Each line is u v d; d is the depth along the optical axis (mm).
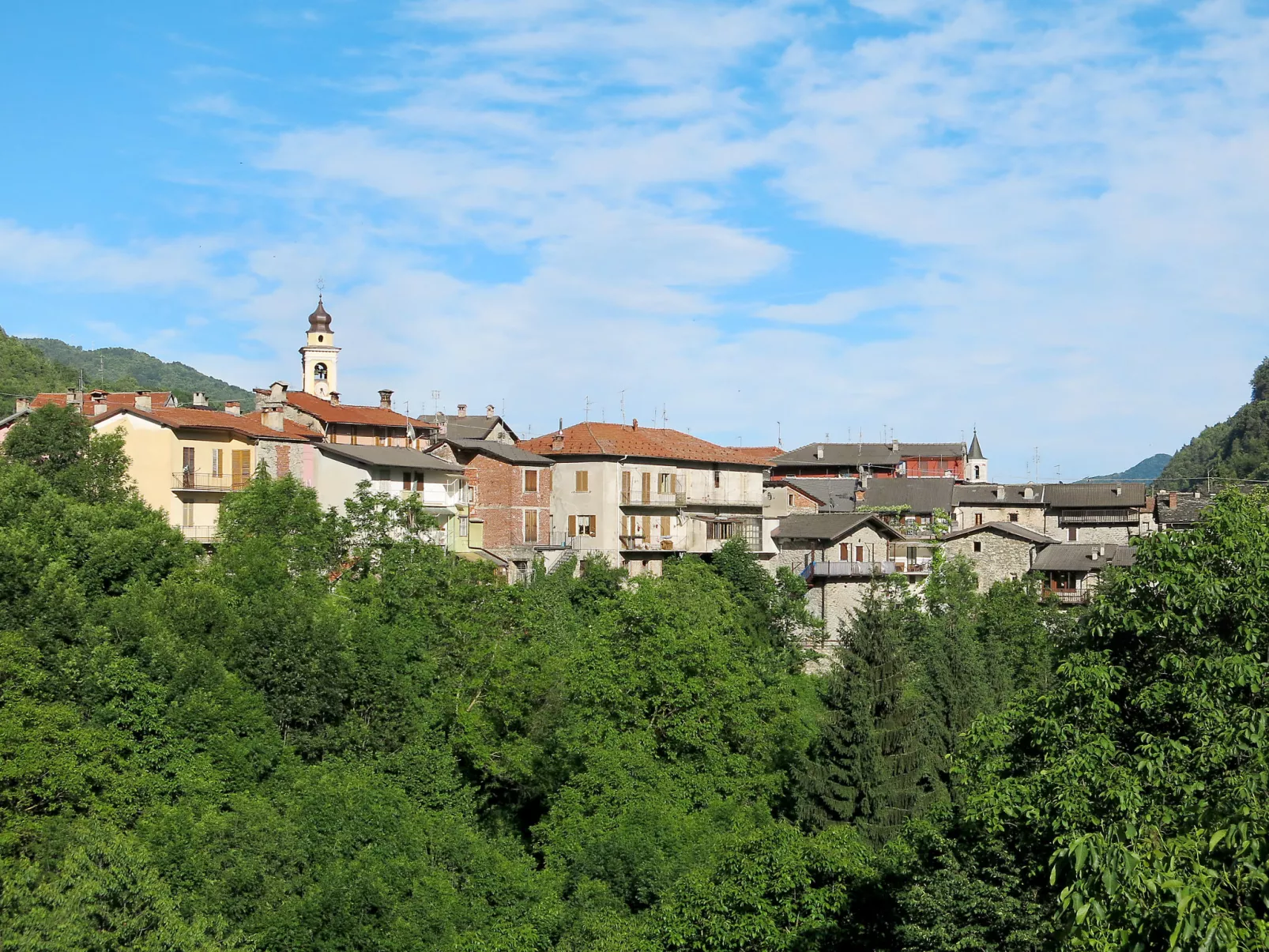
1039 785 23312
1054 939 17172
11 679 32156
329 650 40156
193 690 36062
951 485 105062
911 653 61500
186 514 58719
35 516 41438
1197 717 21719
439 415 100250
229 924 28969
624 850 35188
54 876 26016
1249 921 14391
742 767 42156
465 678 44781
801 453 126250
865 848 30000
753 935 27750
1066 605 81562
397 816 34938
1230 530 24078
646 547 76438
